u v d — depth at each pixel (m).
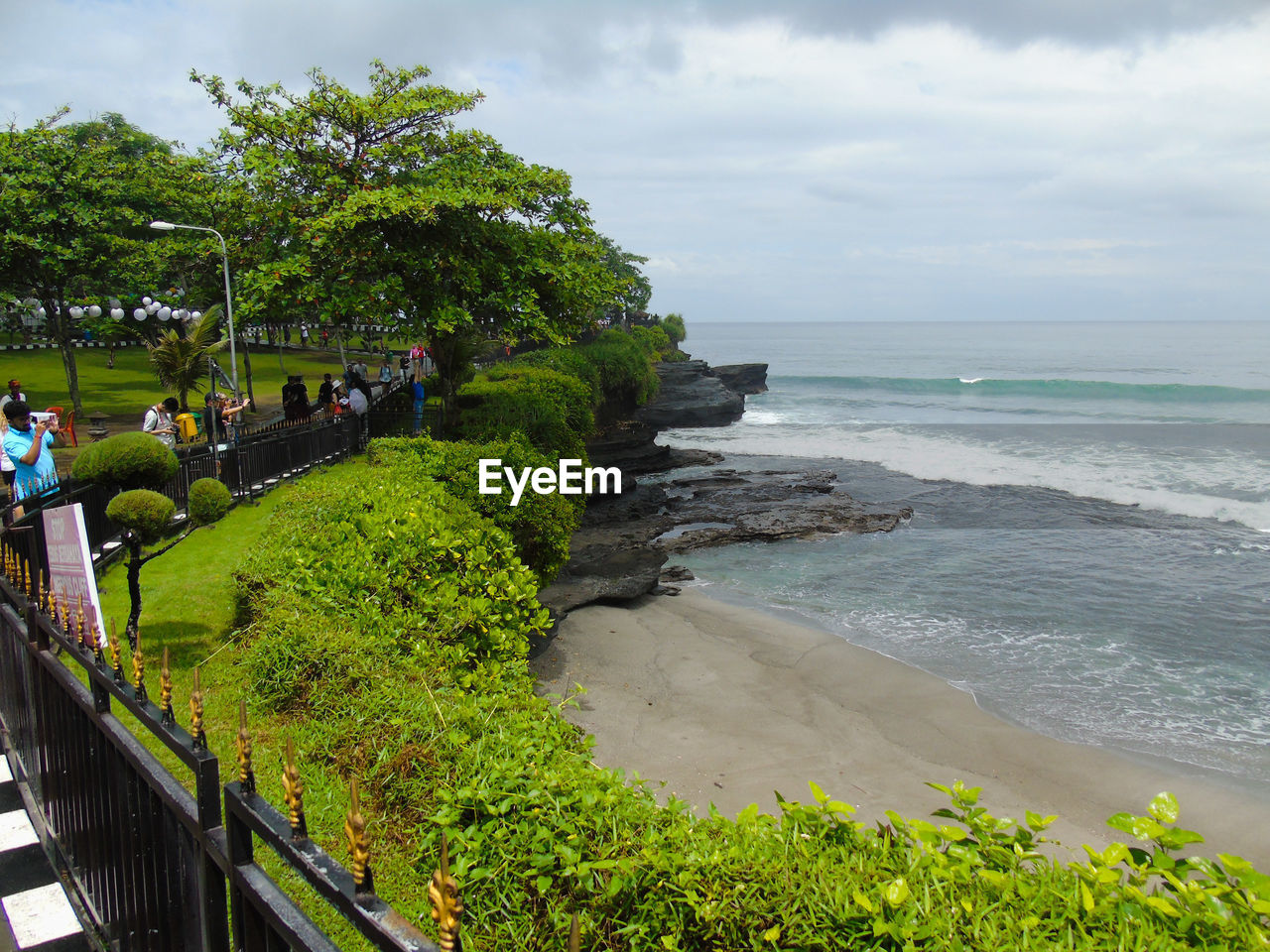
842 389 82.00
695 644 14.95
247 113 18.70
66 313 26.95
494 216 20.30
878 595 18.72
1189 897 3.21
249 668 7.00
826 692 12.98
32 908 3.78
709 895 3.35
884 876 3.43
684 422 52.81
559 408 23.95
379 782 5.14
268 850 4.79
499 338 24.55
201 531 13.23
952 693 13.04
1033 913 3.21
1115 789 10.29
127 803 3.03
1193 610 17.50
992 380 77.44
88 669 3.14
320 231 17.33
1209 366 117.75
